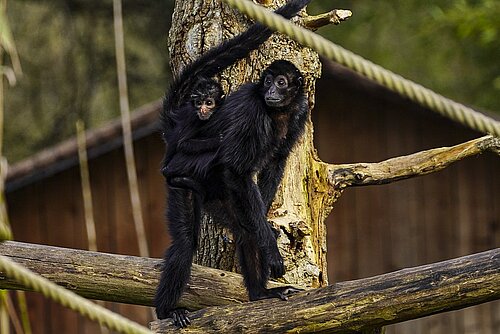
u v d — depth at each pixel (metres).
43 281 3.64
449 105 3.83
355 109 19.61
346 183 10.55
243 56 9.52
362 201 19.98
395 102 18.66
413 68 37.22
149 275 9.65
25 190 19.86
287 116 9.70
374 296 8.37
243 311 8.85
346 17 9.72
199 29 10.05
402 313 8.29
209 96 9.66
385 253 19.86
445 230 19.83
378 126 19.61
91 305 3.65
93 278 9.68
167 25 31.98
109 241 19.58
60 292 3.63
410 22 35.22
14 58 5.81
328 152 19.64
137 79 32.59
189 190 9.55
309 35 3.83
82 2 32.31
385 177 10.54
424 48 35.78
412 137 19.52
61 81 32.75
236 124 9.39
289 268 9.80
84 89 32.84
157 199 19.44
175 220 9.49
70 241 19.72
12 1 32.06
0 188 5.72
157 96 33.47
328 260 19.91
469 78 36.66
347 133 19.66
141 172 19.42
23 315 8.40
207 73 9.70
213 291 9.45
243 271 9.34
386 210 19.92
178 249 9.37
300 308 8.64
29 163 18.94
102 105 34.22
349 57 3.80
